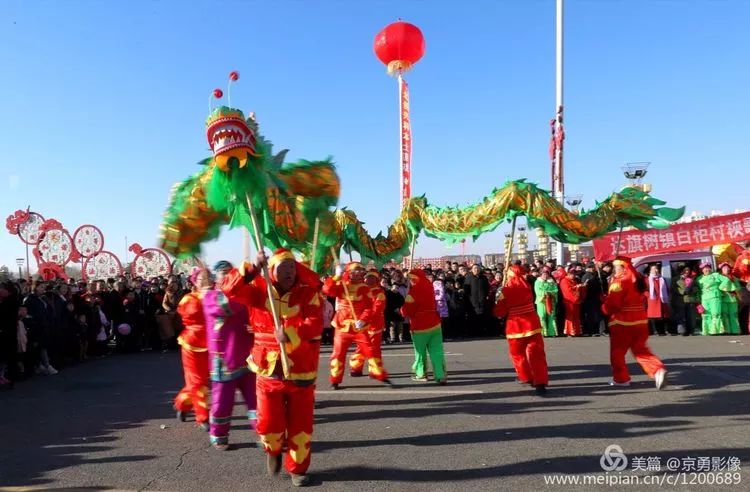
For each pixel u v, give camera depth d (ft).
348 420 20.01
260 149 16.03
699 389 23.20
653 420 18.79
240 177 14.94
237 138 14.73
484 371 29.01
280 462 14.30
